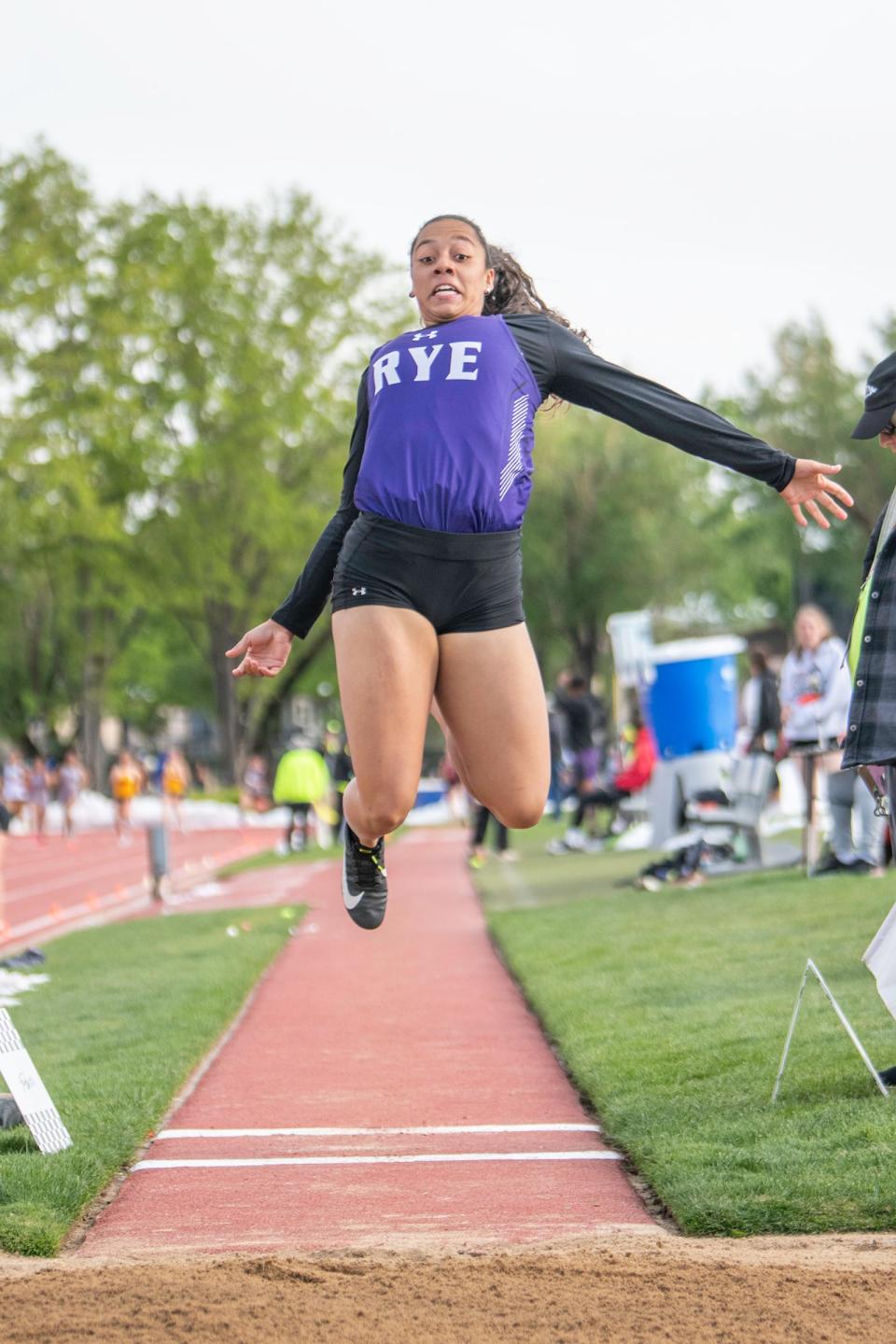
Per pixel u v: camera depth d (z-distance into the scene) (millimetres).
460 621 7289
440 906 26047
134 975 18312
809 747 22844
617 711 48562
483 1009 15250
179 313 78125
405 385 7305
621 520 94312
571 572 96312
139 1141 9883
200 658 117062
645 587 96625
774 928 17703
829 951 15445
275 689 92688
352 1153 9562
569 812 61375
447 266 7508
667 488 96312
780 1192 7617
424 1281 6383
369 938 21906
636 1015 13359
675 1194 7805
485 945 20422
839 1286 6207
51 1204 8062
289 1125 10445
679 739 27812
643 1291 6203
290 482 85125
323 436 83750
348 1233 7688
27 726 115438
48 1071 12148
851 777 22562
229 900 31109
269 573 87125
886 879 21125
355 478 7586
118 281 73375
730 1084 10242
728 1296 6102
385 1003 15867
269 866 40594
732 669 27891
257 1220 8016
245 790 80875
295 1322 5785
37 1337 5641
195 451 73625
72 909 32625
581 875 29547
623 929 19422
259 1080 12102
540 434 96312
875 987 13070
